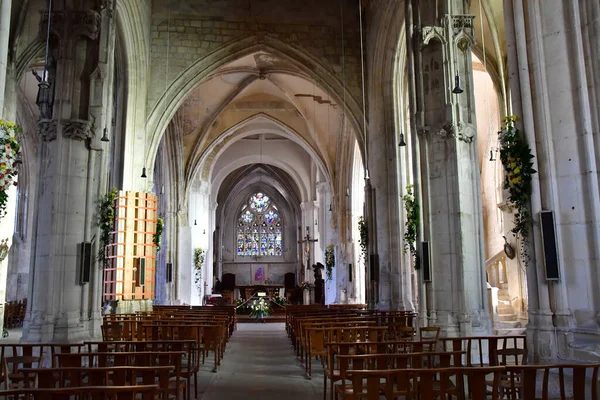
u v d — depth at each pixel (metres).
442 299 14.02
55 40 14.57
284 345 20.27
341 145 37.31
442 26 14.75
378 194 23.98
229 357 16.52
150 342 9.73
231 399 10.04
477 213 14.28
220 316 19.47
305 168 48.50
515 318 20.95
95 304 14.34
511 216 22.34
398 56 23.23
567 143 9.25
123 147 22.80
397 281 22.75
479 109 28.64
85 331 13.72
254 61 30.11
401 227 23.06
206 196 41.81
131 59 23.22
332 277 39.75
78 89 14.48
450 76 14.47
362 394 6.81
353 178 35.97
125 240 21.97
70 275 13.77
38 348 12.71
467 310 13.64
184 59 25.44
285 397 10.26
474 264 13.98
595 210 8.85
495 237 27.42
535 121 9.57
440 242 14.23
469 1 15.34
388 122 23.70
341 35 26.45
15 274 31.73
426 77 14.91
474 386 6.27
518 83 9.85
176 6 25.81
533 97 9.62
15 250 31.86
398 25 22.44
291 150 48.00
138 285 22.02
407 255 22.91
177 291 34.47
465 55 14.87
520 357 13.52
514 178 9.54
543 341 9.01
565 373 8.84
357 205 35.91
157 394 7.89
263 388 11.17
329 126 37.62
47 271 13.48
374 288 23.95
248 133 41.59
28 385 7.37
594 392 6.30
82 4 14.62
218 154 41.75
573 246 9.06
